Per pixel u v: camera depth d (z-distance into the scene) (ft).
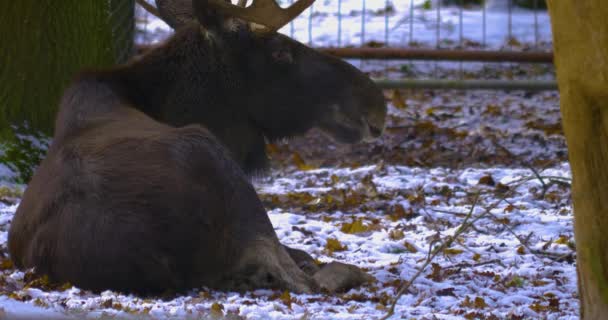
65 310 39.19
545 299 48.85
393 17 180.75
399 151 109.50
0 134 86.84
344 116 61.57
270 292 47.19
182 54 58.59
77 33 92.27
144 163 46.78
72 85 54.24
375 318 40.42
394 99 131.34
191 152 47.73
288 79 60.23
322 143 113.50
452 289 50.26
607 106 30.63
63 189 46.73
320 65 60.70
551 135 114.62
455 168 102.37
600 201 31.63
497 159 104.99
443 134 115.14
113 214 45.44
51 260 46.62
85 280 45.75
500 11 187.83
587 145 31.32
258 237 48.26
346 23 175.73
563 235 68.18
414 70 149.07
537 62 116.26
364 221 74.64
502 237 69.00
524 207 80.23
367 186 87.92
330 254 61.52
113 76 55.77
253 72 59.57
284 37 60.13
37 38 89.76
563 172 92.94
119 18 101.60
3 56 88.28
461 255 62.08
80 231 45.62
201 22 57.36
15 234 49.60
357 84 61.41
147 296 46.14
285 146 112.06
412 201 82.43
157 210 45.80
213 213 47.29
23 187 84.28
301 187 91.91
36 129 89.86
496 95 136.98
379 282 52.13
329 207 81.56
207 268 47.52
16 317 33.50
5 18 88.43
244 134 61.46
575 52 30.30
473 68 150.10
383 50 116.37
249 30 59.06
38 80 89.92
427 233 70.28
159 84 57.67
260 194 87.10
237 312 40.68
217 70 59.06
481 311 44.62
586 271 32.22
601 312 31.91
